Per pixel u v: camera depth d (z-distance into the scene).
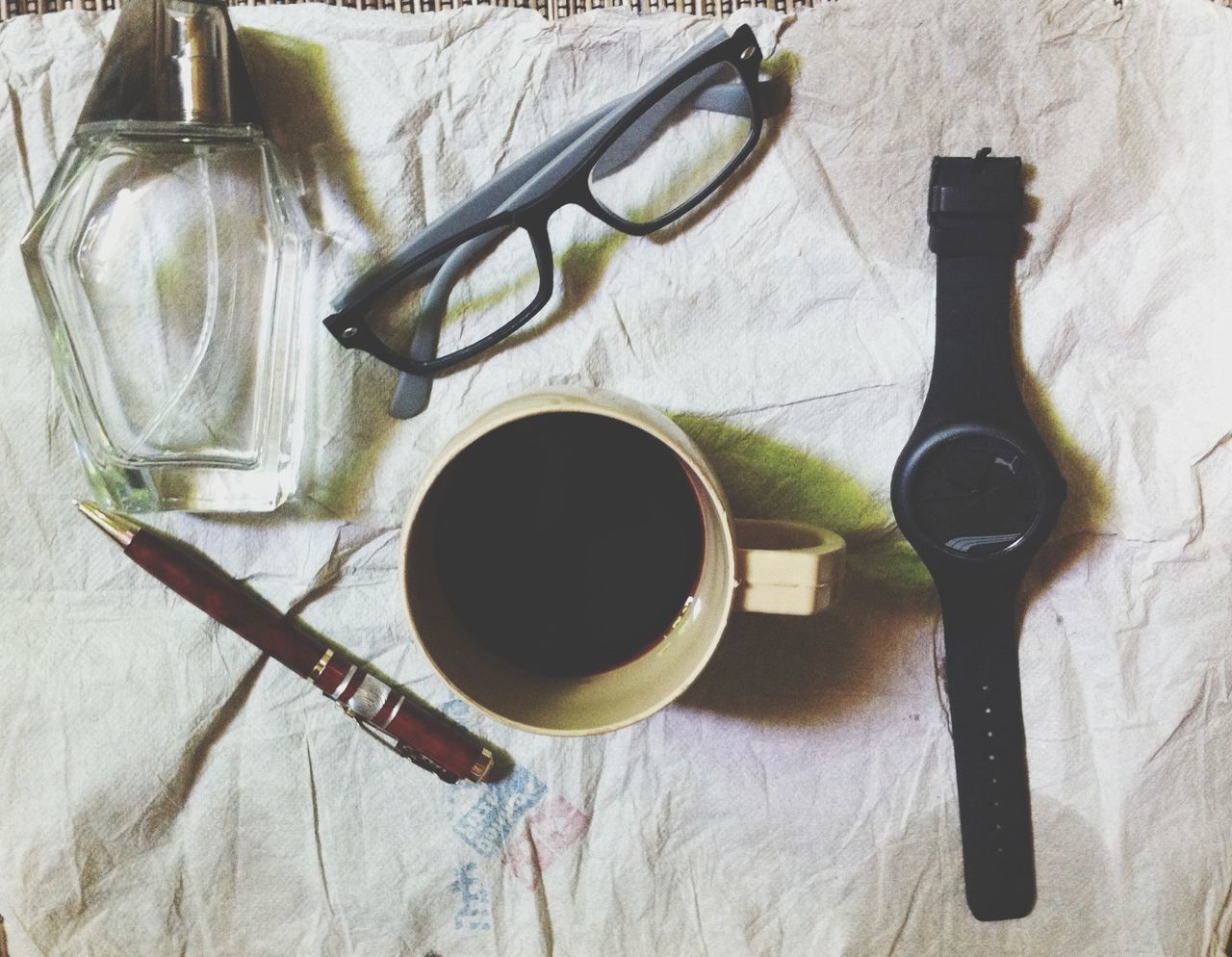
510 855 0.40
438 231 0.38
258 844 0.40
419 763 0.39
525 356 0.39
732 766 0.40
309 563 0.39
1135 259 0.38
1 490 0.39
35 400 0.39
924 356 0.39
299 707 0.40
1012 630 0.39
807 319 0.39
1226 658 0.39
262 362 0.38
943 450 0.37
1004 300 0.38
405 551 0.32
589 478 0.36
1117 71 0.38
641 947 0.40
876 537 0.39
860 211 0.38
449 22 0.37
